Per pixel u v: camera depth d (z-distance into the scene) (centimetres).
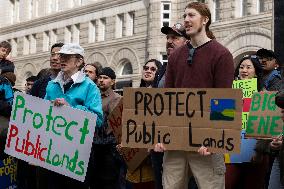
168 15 3350
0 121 817
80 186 739
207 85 594
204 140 578
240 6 2906
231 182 812
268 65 863
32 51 4578
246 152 796
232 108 570
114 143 837
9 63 1037
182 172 601
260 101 711
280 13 998
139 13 3556
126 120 605
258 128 705
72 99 715
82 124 700
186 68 603
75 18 4128
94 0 3994
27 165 873
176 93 590
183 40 762
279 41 1005
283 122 642
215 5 3084
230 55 596
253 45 2766
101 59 3878
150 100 599
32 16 4666
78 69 726
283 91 603
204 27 604
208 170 588
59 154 706
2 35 4981
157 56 3344
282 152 599
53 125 709
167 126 593
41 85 847
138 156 840
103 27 3916
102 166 840
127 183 941
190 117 584
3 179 840
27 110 723
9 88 827
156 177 756
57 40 4294
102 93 918
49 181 729
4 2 4969
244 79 880
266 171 820
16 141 726
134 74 3556
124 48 3666
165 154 609
